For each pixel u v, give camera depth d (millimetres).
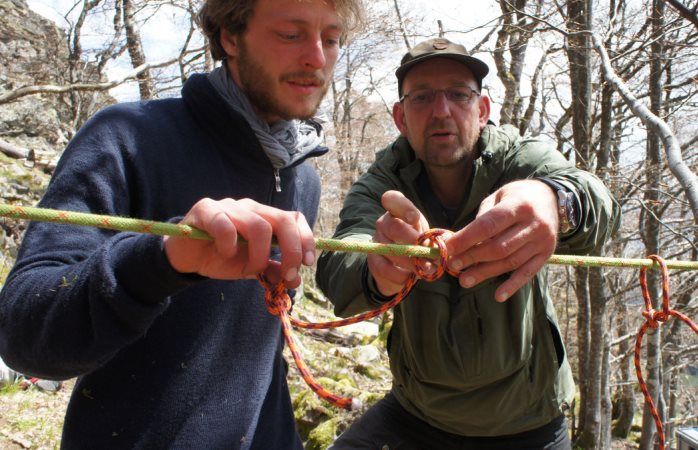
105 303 1035
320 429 5281
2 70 12250
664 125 2178
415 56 2340
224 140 1558
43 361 1130
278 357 1766
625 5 5125
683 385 10539
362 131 16922
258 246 988
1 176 9578
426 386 2400
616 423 10141
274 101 1553
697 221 1890
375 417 2787
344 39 1772
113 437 1353
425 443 2598
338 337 8781
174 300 1395
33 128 12461
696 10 2680
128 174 1372
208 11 1633
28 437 4516
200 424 1421
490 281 2227
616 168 5434
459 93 2330
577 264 1467
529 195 1357
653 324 1685
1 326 1158
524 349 2266
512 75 6277
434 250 1296
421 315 2285
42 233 1223
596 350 5570
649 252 5863
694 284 7535
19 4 12711
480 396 2342
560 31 3957
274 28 1480
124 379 1369
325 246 1201
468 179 2395
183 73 8156
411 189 2439
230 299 1482
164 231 958
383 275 1495
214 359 1452
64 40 13070
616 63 5168
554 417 2469
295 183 1837
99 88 6750
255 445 1577
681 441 3410
